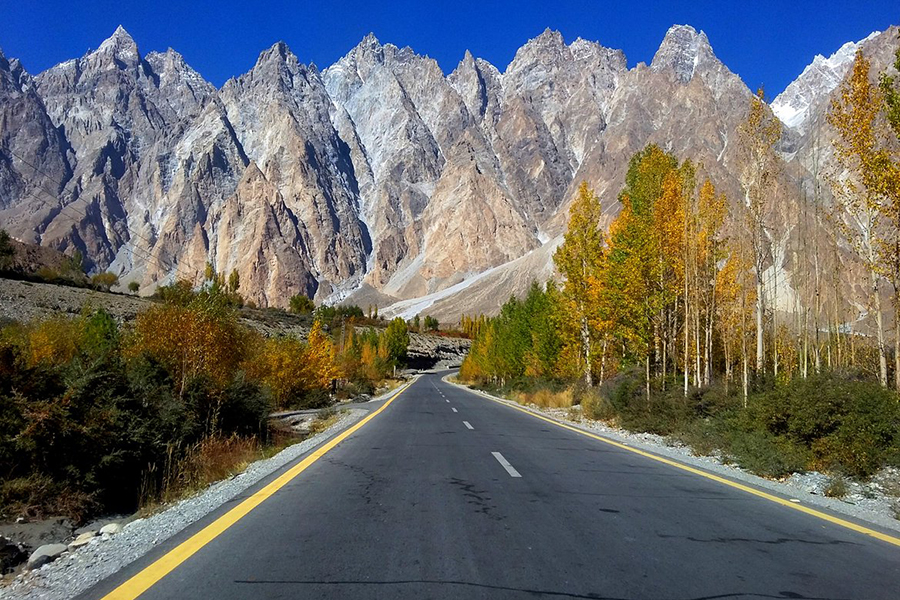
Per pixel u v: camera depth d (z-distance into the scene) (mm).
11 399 8641
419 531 6086
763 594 4402
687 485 8703
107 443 9508
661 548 5523
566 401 27781
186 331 16594
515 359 42188
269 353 29875
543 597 4289
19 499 8195
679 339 24266
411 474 9594
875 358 23141
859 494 8562
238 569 4887
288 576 4711
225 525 6336
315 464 10695
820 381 12336
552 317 29500
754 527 6352
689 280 19844
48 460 8820
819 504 7703
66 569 5145
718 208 20594
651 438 15578
